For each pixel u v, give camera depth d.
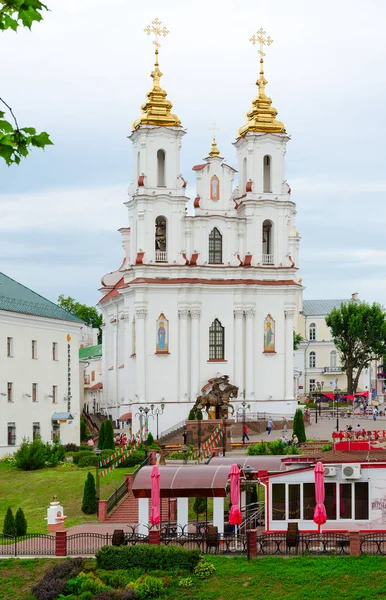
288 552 51.16
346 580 47.97
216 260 112.94
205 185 113.25
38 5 20.02
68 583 49.31
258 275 112.94
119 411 123.12
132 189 113.94
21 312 97.12
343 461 53.69
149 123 111.81
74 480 79.31
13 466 87.12
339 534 52.28
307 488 54.22
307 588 47.81
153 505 54.31
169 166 112.56
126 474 71.69
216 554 51.66
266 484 54.72
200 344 110.94
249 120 116.50
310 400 165.88
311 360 184.00
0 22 20.08
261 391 112.19
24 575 51.31
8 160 20.27
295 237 153.75
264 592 48.00
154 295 110.50
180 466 57.88
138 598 48.19
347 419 121.19
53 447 93.62
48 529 63.09
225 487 55.38
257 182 114.50
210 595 48.25
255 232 113.69
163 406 107.62
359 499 53.56
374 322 155.25
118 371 125.00
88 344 183.62
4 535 57.16
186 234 112.31
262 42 116.62
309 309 189.62
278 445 80.19
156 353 109.94
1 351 94.06
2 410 93.81
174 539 52.78
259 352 112.44
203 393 108.25
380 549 50.81
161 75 114.12
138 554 50.66
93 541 56.62
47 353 102.62
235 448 92.94
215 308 111.81
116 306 126.44
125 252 128.38
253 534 50.97
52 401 103.12
